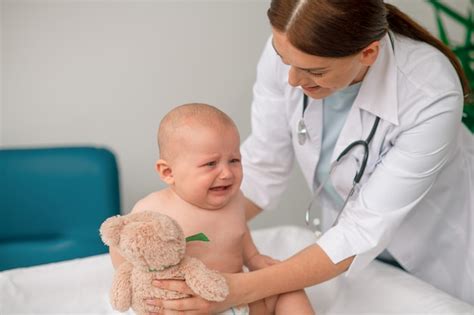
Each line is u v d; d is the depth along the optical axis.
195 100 2.03
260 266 1.20
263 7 2.02
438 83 1.07
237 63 2.04
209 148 1.02
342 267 1.10
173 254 0.96
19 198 1.67
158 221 0.95
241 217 1.15
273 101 1.30
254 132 1.37
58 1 1.82
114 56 1.91
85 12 1.85
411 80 1.09
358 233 1.09
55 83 1.89
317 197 1.41
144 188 2.07
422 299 1.18
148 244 0.93
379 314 1.22
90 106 1.94
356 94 1.18
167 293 0.99
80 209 1.70
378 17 0.93
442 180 1.23
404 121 1.09
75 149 1.71
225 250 1.11
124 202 2.06
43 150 1.70
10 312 1.20
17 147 1.81
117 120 1.97
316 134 1.25
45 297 1.26
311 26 0.89
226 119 1.07
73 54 1.87
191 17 1.95
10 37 1.81
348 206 1.19
